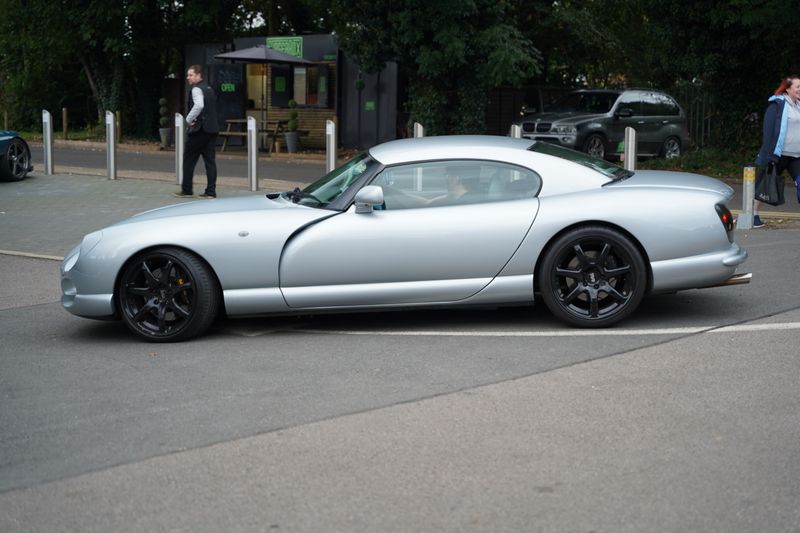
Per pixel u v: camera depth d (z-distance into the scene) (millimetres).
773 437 4734
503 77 23625
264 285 6988
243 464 4562
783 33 21125
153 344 7051
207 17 30594
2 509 4141
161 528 3900
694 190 7055
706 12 22000
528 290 6965
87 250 7098
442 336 6949
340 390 5691
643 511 3936
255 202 7578
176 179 17078
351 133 27625
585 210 6855
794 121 11383
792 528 3758
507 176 7082
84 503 4176
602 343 6582
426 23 23641
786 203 14578
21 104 37750
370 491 4203
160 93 32875
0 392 5875
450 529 3811
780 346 6387
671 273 6891
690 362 6059
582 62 31219
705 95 26062
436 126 25109
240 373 6145
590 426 4941
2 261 10383
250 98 29172
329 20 29172
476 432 4895
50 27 31688
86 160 23281
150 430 5086
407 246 6914
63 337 7324
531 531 3777
